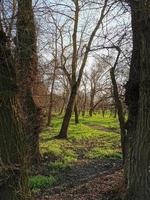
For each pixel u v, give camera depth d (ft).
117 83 47.98
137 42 41.55
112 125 179.11
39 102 67.92
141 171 38.65
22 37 34.76
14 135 30.73
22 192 30.83
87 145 104.94
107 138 123.65
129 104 41.50
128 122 41.45
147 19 37.65
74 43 116.16
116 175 59.36
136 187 38.93
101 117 238.48
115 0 40.50
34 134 68.54
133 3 37.96
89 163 76.95
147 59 37.88
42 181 58.23
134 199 38.91
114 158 84.23
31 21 37.22
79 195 49.65
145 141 38.45
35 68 51.98
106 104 55.01
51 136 118.01
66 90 141.28
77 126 159.33
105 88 53.36
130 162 39.75
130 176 39.63
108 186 51.26
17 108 31.27
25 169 31.37
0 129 30.37
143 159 38.55
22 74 36.58
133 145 39.60
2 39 30.19
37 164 70.13
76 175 65.67
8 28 32.50
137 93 40.96
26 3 36.24
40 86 64.80
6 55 30.35
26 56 37.14
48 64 58.85
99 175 63.98
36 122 67.77
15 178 30.50
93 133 135.74
